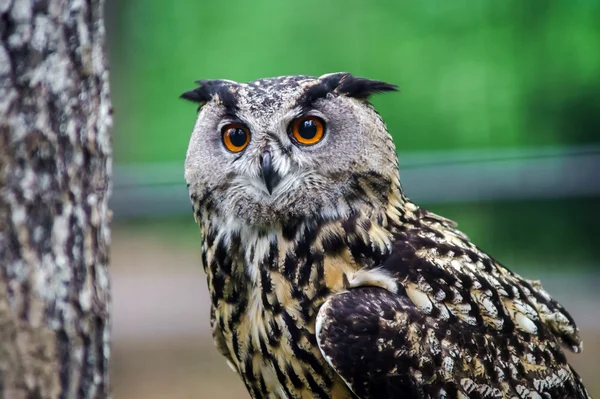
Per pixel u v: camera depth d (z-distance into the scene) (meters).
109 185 6.55
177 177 22.22
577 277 24.80
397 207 9.24
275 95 9.11
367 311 8.45
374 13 36.28
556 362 9.34
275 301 8.82
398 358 8.39
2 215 5.78
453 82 33.38
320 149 8.87
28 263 5.87
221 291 9.27
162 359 23.38
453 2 33.62
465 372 8.62
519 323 9.12
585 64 27.94
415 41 35.09
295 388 8.91
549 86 28.12
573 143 27.55
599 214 24.45
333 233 8.87
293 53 39.97
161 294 29.95
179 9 39.56
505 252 25.08
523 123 29.16
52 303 5.98
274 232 8.96
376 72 35.78
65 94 5.98
